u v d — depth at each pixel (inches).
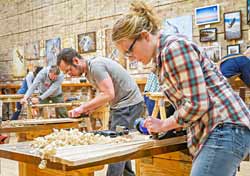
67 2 343.9
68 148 70.9
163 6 263.4
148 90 159.5
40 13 373.7
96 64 111.8
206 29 237.9
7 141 208.4
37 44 376.8
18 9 399.5
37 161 67.2
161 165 93.6
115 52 297.4
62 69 114.8
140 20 66.6
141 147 73.0
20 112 292.8
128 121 117.0
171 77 63.8
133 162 182.7
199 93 61.2
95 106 110.1
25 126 129.2
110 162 66.5
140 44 67.0
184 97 62.4
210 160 62.3
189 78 61.3
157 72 68.1
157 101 134.9
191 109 61.5
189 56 62.0
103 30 310.3
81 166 61.7
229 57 128.6
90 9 322.7
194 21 245.0
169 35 66.4
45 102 228.2
